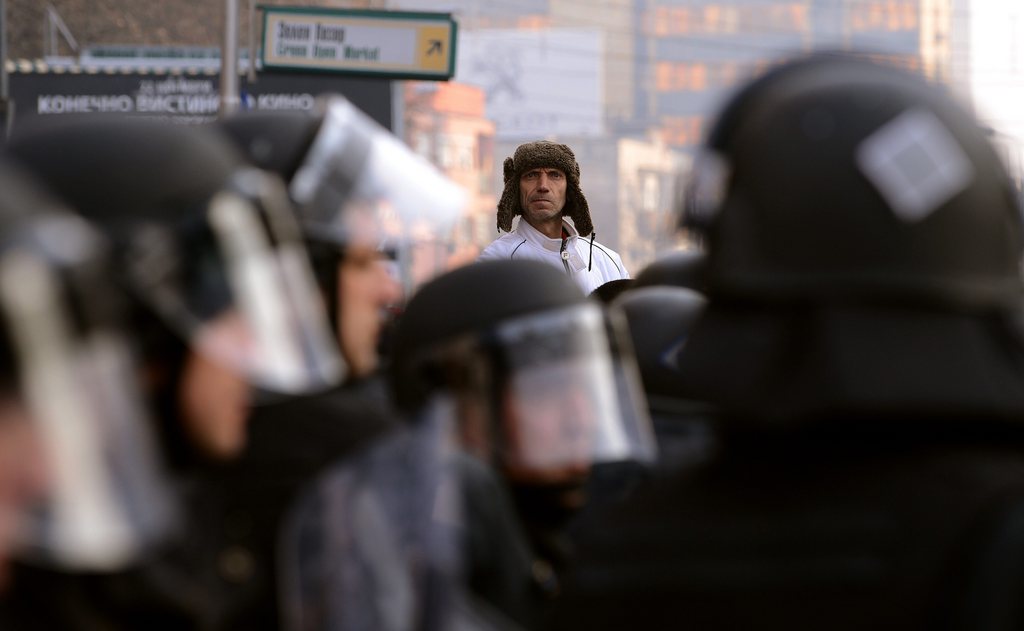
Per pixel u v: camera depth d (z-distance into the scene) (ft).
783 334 13.11
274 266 15.07
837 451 13.52
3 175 10.03
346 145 22.66
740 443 14.05
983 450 13.28
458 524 16.10
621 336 24.61
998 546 12.12
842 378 12.55
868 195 12.83
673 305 28.17
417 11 129.70
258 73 185.37
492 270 22.77
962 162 12.95
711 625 13.48
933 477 12.91
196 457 15.16
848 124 13.01
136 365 14.03
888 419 12.91
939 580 12.41
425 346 22.39
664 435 24.94
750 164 13.30
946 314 12.87
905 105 13.10
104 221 14.34
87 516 9.82
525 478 22.24
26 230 9.72
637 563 13.93
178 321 14.16
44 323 9.61
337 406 21.89
